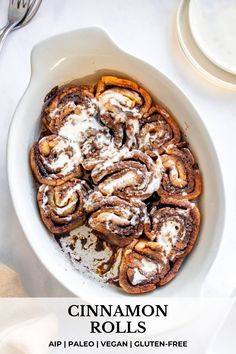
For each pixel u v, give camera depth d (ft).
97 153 2.08
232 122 2.31
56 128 2.09
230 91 2.33
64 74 2.09
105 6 2.34
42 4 2.31
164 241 2.05
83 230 2.10
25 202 2.00
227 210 2.26
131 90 2.13
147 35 2.33
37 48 2.00
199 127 2.07
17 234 2.20
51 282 2.20
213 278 2.24
